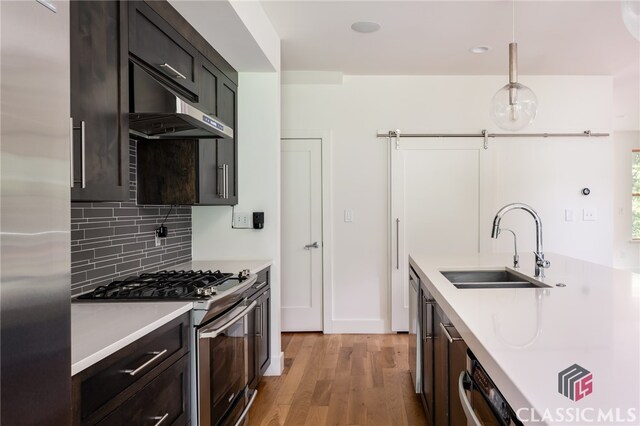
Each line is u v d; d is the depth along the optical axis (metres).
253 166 3.12
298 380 3.01
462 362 1.42
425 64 3.77
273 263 3.12
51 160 0.73
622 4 1.43
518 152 4.14
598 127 4.13
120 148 1.63
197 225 3.18
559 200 4.16
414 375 2.79
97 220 2.09
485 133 4.09
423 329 2.46
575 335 1.16
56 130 0.75
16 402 0.66
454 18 2.83
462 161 4.14
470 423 1.19
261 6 2.63
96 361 1.09
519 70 3.94
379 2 2.61
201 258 3.17
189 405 1.70
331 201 4.15
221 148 2.83
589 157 4.15
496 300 1.63
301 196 4.14
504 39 3.19
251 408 2.59
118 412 1.20
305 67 3.83
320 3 2.61
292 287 4.17
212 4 2.05
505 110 2.36
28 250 0.68
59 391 0.75
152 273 2.42
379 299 4.17
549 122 4.14
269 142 3.11
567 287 1.89
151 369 1.40
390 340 3.93
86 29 1.44
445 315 1.69
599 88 4.12
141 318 1.46
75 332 1.29
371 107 4.12
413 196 4.14
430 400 2.18
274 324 3.10
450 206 4.14
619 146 7.32
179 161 2.50
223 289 2.00
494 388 1.02
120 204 2.30
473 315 1.39
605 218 4.15
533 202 4.15
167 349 1.52
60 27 0.76
